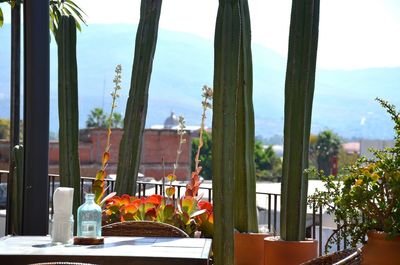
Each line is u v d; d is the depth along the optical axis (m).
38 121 4.68
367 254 3.33
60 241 3.49
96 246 3.38
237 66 4.30
